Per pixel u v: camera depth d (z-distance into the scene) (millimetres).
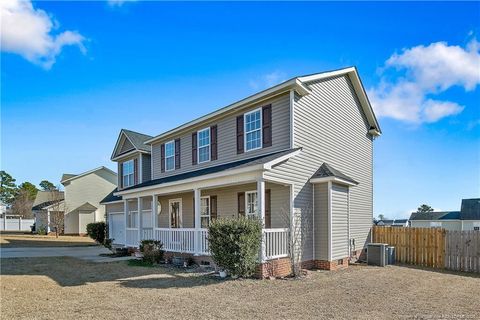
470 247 13336
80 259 15664
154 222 15594
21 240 29203
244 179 11172
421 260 14844
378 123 18328
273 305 7258
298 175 12234
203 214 16500
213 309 6887
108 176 40125
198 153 16734
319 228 12891
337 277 10930
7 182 75750
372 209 18016
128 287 9078
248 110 13992
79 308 6961
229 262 10125
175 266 12984
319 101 13891
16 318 6277
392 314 6695
